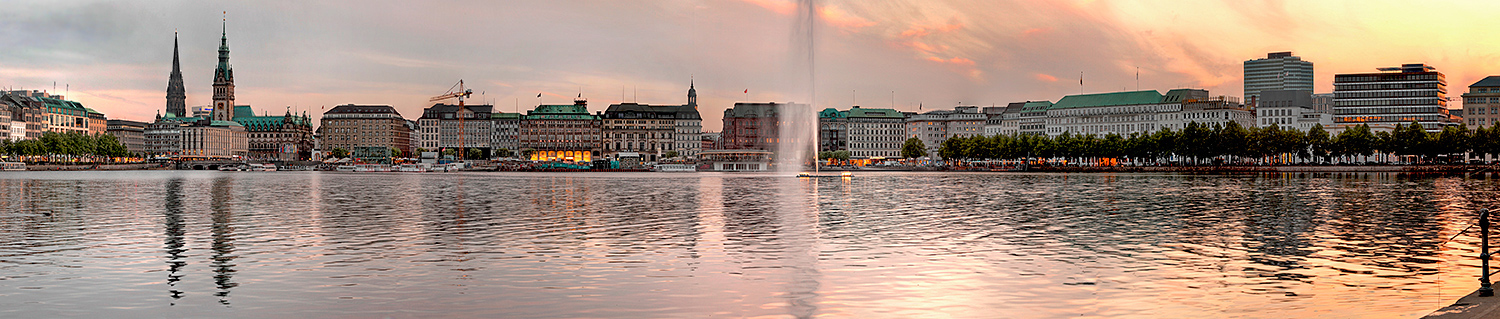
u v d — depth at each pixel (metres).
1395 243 50.94
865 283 37.78
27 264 43.66
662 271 41.09
